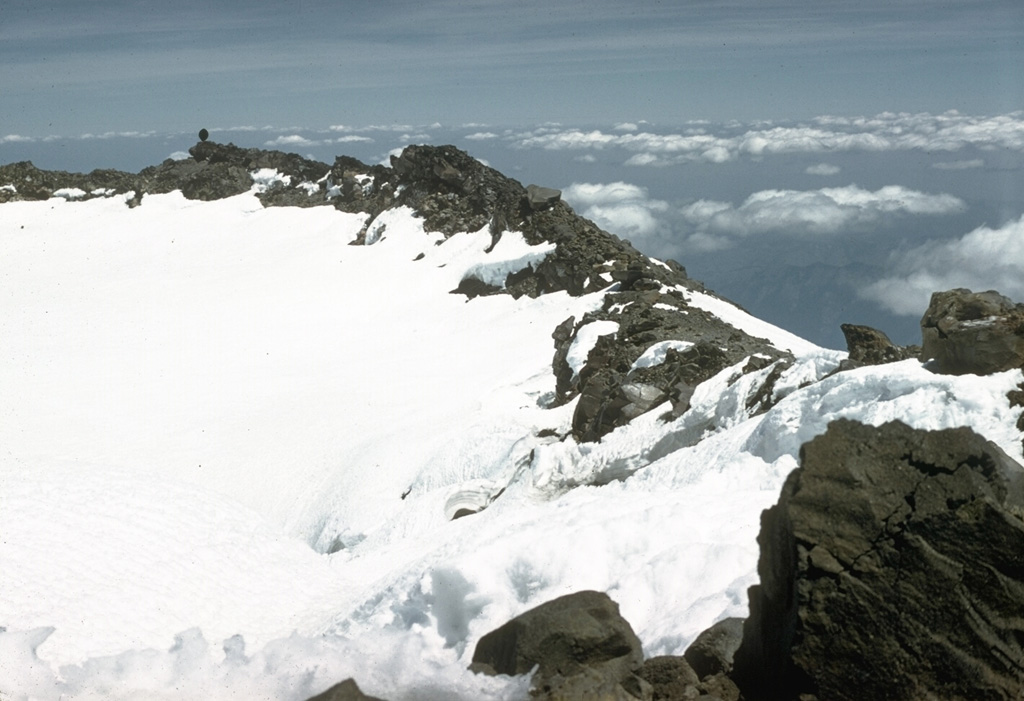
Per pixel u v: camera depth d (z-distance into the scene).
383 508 55.69
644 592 15.88
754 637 11.24
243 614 24.52
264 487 69.00
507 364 81.25
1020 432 21.02
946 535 9.84
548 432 51.31
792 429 24.88
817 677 10.02
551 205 103.81
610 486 31.42
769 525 10.84
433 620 16.70
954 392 22.50
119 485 30.78
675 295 79.19
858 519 10.09
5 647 17.84
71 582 23.31
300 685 13.01
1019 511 10.05
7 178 151.75
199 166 151.12
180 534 28.31
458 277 106.25
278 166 149.75
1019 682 9.77
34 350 98.75
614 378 48.94
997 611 9.76
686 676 11.48
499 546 17.59
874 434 10.50
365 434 72.62
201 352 98.56
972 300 24.77
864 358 32.28
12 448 72.19
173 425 80.44
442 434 62.06
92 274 124.62
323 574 29.23
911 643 9.78
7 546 24.64
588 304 88.75
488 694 11.55
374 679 12.58
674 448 35.53
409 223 120.94
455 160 122.00
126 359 96.88
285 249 127.25
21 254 132.00
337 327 102.94
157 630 22.00
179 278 121.25
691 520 17.97
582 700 10.70
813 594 10.00
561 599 12.44
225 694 13.14
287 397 85.19
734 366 38.47
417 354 91.06
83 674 14.52
